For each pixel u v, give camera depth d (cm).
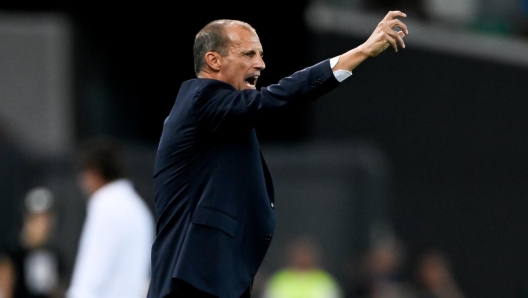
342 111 5484
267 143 5603
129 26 5697
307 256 4638
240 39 1563
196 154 1543
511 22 6272
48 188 4775
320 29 5241
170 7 5559
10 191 4759
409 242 5447
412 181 5462
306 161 4919
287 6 5247
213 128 1524
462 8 6203
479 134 5456
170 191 1558
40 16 5766
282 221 4906
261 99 1490
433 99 5459
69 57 5756
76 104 5750
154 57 5731
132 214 2488
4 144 4856
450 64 5456
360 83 5484
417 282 5359
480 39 5675
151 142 5816
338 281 4800
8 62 5728
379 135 5472
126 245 2467
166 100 5791
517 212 5406
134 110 5809
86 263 2467
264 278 4816
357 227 4872
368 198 4900
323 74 1495
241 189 1544
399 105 5459
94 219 2483
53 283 3400
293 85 1490
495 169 5441
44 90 5722
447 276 5128
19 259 3366
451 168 5459
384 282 4709
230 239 1524
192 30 5681
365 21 5206
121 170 2519
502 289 5362
